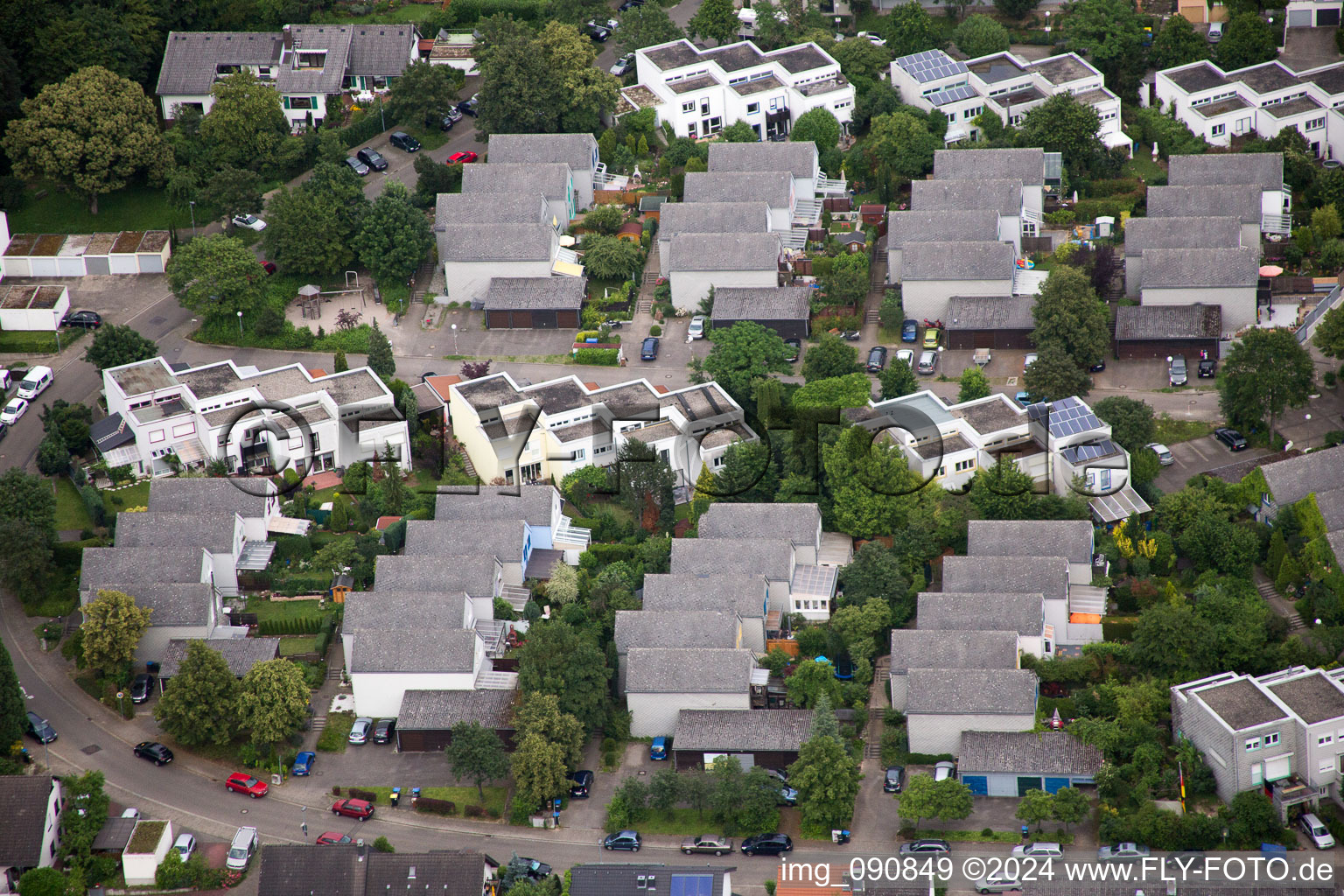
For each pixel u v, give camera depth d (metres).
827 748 193.12
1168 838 186.75
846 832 192.00
